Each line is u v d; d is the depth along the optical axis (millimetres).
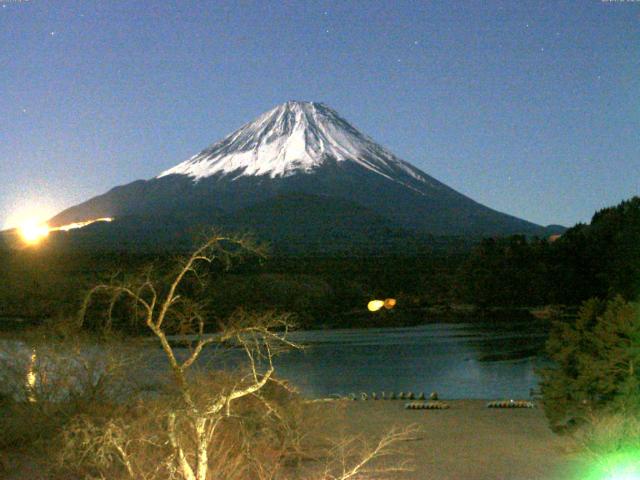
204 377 12438
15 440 13227
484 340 58500
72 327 14672
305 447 14125
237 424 12117
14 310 67500
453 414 21453
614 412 15250
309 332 70500
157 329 8914
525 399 28094
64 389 15117
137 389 14281
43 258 102000
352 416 20906
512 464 13672
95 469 11367
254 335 9906
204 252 9047
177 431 9414
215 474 10633
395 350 51812
